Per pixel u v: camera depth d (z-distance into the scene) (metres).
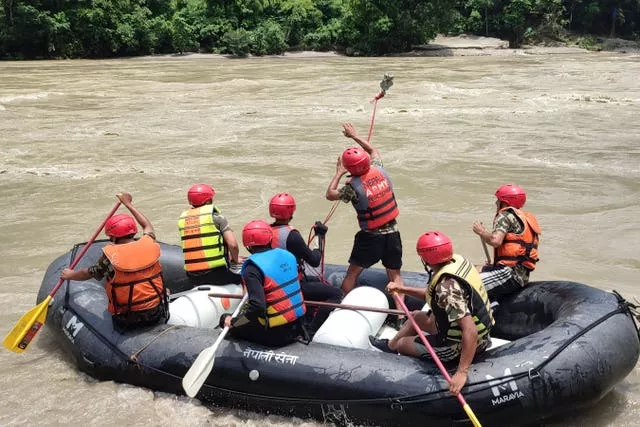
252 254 4.21
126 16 46.78
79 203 9.83
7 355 5.11
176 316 4.75
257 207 9.43
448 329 3.81
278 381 4.09
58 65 38.56
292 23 49.53
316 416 4.07
